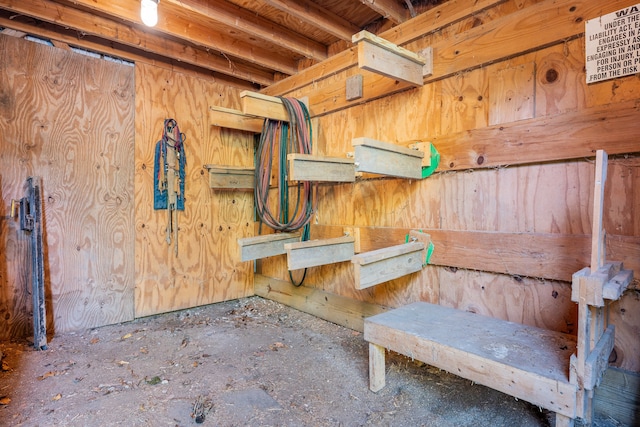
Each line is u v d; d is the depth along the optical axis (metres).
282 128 3.17
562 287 1.84
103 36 2.79
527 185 1.94
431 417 1.74
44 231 2.77
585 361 1.24
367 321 1.95
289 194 3.50
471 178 2.17
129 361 2.36
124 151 3.12
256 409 1.81
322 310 3.22
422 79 2.37
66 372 2.20
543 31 1.84
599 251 1.34
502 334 1.72
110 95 3.04
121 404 1.85
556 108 1.82
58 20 2.58
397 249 2.10
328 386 2.04
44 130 2.76
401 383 2.06
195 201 3.53
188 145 3.48
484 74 2.10
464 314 2.04
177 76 3.40
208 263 3.64
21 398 1.90
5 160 2.62
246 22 2.71
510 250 1.99
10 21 2.58
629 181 1.62
